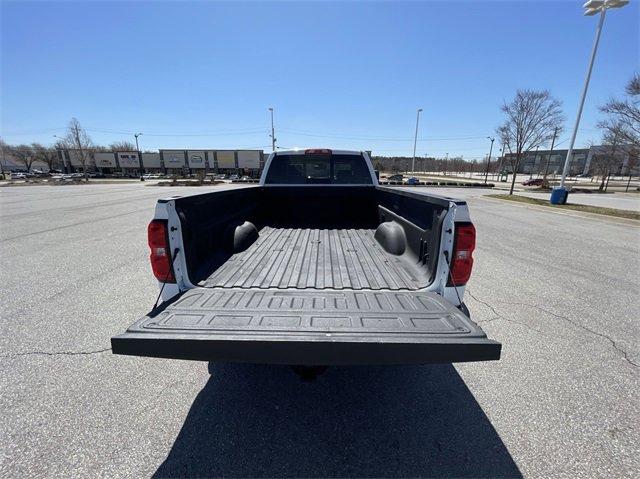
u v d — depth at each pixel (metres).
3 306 3.93
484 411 2.26
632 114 14.73
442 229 2.21
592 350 3.05
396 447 1.95
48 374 2.62
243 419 2.16
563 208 14.86
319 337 1.66
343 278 2.52
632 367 2.78
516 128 23.30
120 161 72.12
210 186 35.78
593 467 1.82
